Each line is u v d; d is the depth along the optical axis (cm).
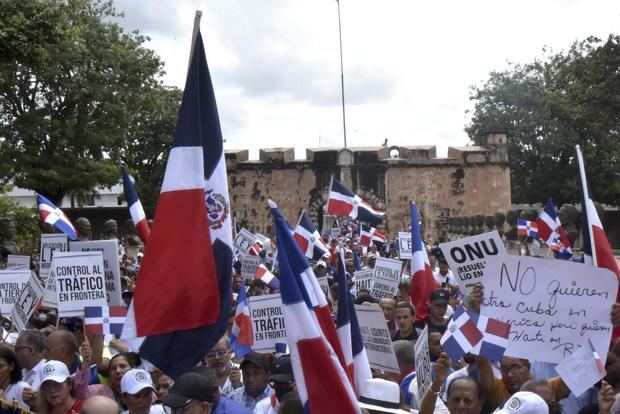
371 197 5869
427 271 1163
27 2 2492
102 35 4062
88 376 758
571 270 751
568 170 6531
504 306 761
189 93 686
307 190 5881
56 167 3962
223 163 707
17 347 830
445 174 5878
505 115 6619
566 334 750
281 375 710
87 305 846
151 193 5891
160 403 731
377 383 674
